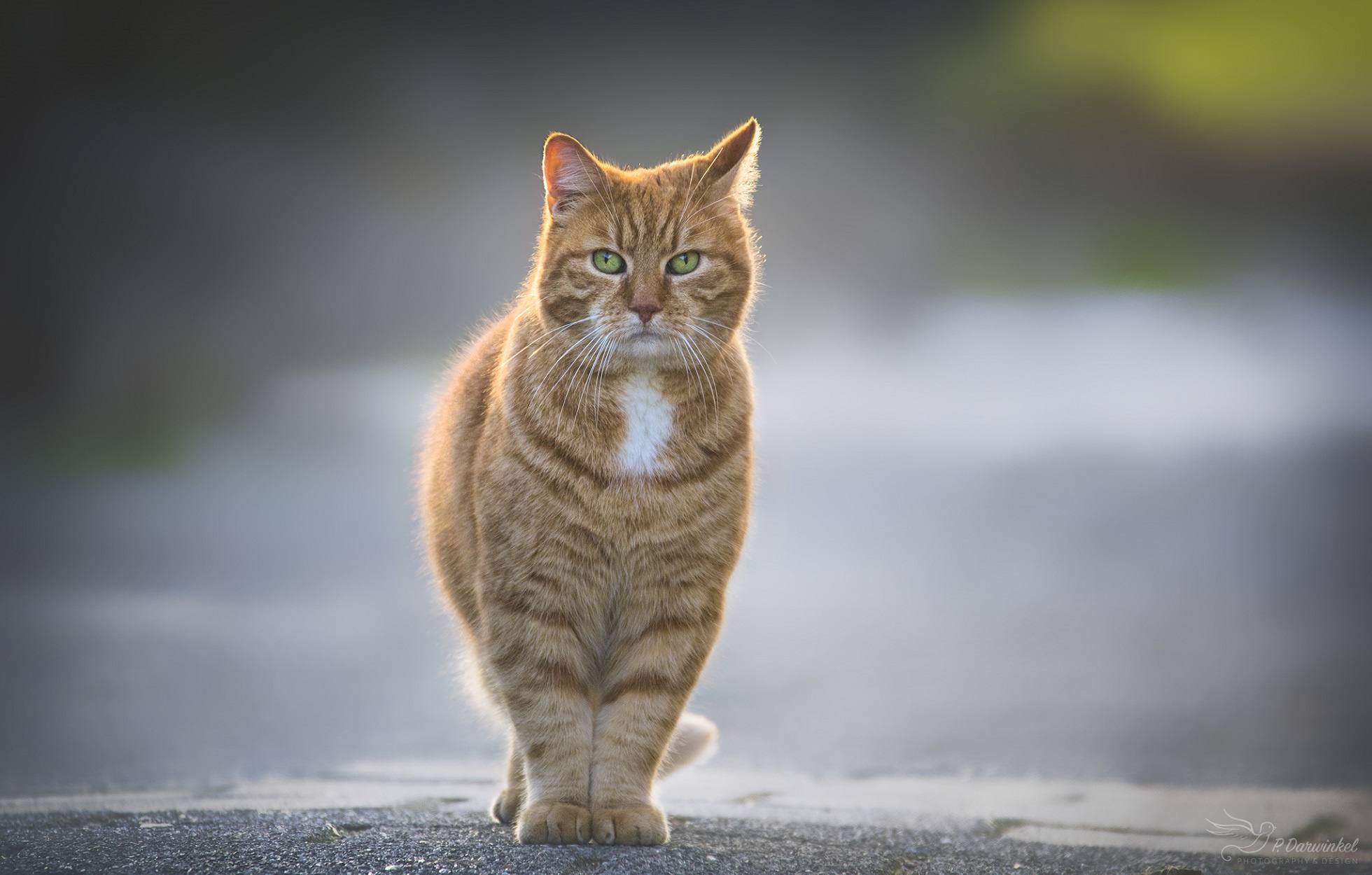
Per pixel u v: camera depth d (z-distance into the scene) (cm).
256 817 464
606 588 452
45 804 530
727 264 482
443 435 529
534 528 441
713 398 465
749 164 504
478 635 486
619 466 448
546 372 454
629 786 444
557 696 446
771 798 594
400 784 618
